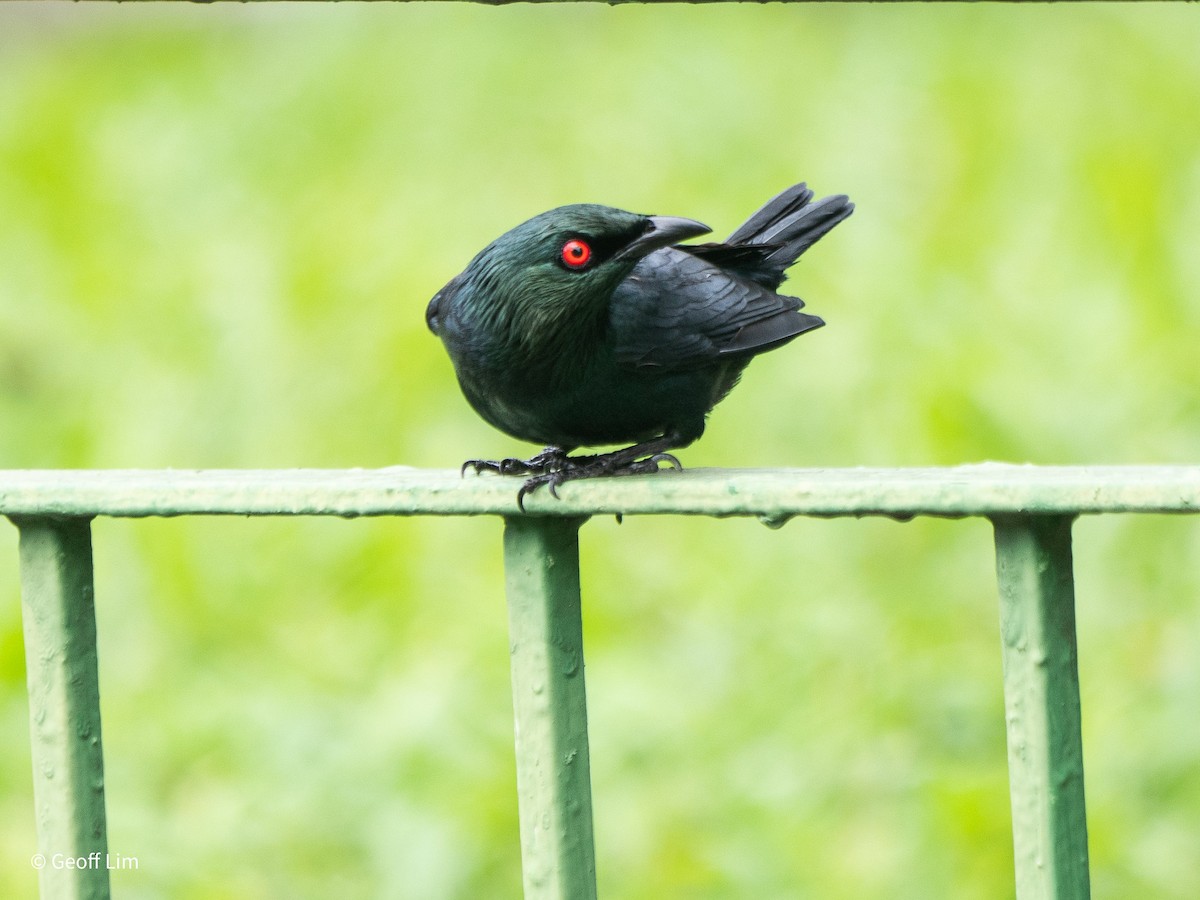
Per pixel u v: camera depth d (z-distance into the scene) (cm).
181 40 2988
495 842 788
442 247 1661
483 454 1291
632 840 788
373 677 977
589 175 1848
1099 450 1109
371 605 1099
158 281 1697
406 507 403
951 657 924
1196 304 1222
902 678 900
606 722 882
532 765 411
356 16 2720
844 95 1966
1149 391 1137
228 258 1709
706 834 786
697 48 2266
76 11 3167
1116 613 959
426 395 1389
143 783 885
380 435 1352
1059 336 1248
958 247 1453
